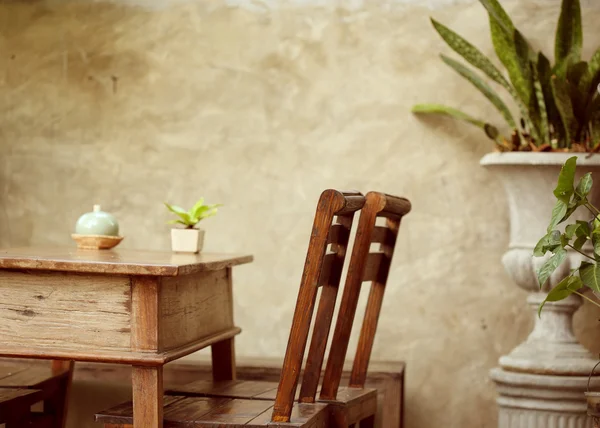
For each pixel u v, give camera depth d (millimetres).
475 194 4191
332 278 2795
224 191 4379
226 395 2988
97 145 4465
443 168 4215
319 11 4312
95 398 4285
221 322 3211
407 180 4238
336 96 4293
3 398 3082
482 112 4176
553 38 4145
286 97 4336
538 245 2684
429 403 4211
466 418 4184
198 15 4398
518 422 3672
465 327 4199
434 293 4223
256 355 4352
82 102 4473
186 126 4406
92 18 4469
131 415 2588
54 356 2508
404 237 4246
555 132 3803
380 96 4262
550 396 3594
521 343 4023
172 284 2637
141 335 2498
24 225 4512
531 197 3668
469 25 4199
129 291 2508
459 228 4207
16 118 4520
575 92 3646
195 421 2553
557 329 3711
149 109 4426
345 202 2527
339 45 4293
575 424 3602
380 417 4129
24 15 4504
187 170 4402
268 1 4352
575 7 3695
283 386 2557
